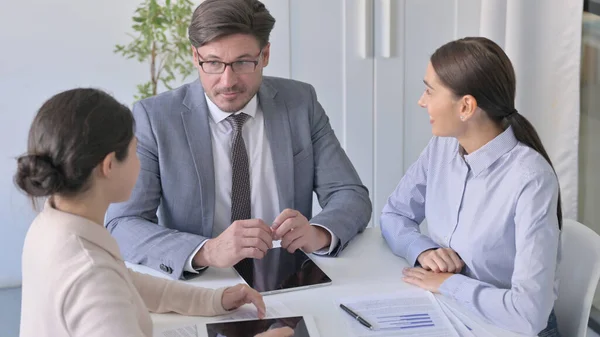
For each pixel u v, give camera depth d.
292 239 1.68
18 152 2.84
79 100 1.05
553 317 1.57
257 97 1.98
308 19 2.91
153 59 2.71
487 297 1.42
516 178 1.51
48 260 1.04
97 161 1.05
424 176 1.83
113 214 1.81
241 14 1.74
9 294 2.91
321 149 2.04
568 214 2.74
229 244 1.60
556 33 2.65
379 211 3.18
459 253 1.63
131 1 2.79
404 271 1.62
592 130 2.67
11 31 2.72
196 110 1.90
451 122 1.53
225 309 1.42
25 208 2.86
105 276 1.03
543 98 2.72
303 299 1.50
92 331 0.99
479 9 3.03
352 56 2.99
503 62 1.49
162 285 1.43
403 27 3.00
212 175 1.88
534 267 1.41
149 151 1.85
